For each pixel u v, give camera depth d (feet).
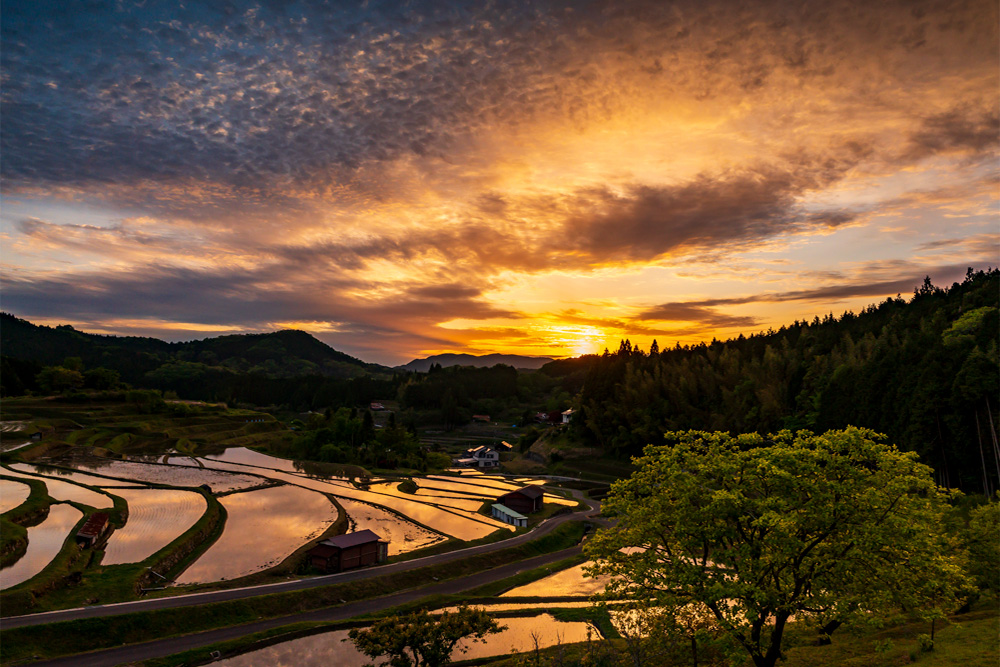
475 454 541.34
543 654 122.83
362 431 492.95
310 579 176.14
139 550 195.11
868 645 103.65
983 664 75.92
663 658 107.34
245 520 251.19
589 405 510.58
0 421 476.13
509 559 217.15
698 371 481.05
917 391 274.36
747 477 82.02
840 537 76.59
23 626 130.00
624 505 94.73
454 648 135.44
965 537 117.80
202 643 134.10
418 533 246.27
